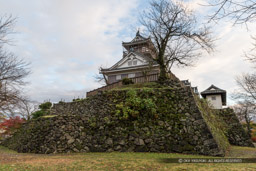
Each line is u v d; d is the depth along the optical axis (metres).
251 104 17.92
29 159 6.94
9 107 8.23
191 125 8.30
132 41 26.77
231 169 4.95
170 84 12.21
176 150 7.97
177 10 15.65
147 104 9.34
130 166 5.30
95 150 9.07
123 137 9.03
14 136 14.95
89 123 10.12
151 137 8.59
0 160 6.78
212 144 7.48
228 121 15.51
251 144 13.88
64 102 16.42
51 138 9.09
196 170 4.85
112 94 10.96
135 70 21.80
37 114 17.34
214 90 23.38
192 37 15.46
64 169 5.02
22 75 8.79
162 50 14.91
